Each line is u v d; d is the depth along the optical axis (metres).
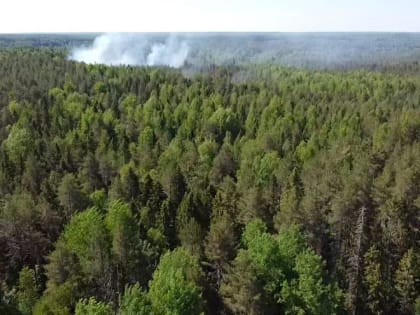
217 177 97.44
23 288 53.47
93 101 144.75
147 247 59.19
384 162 83.88
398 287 52.75
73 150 103.88
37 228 67.81
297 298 49.06
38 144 107.69
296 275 51.50
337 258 59.91
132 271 56.69
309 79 197.00
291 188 69.88
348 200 62.62
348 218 62.69
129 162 98.69
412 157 78.31
